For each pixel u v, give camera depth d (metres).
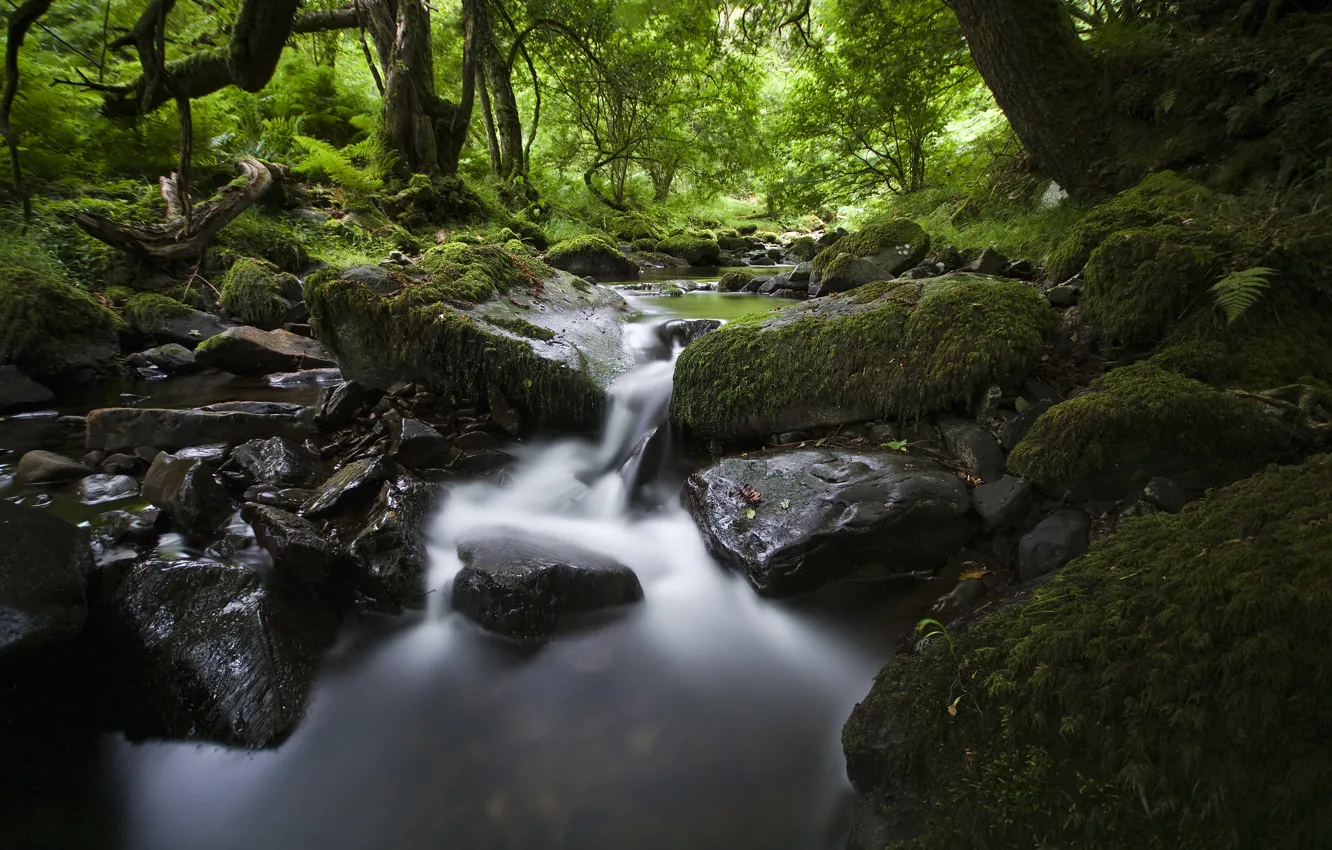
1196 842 1.30
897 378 3.44
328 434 4.29
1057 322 3.80
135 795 2.11
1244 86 5.29
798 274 8.16
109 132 7.74
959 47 10.24
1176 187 4.53
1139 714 1.42
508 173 14.78
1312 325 3.16
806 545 2.80
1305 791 1.23
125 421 4.00
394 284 4.59
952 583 2.84
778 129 14.16
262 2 3.02
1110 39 6.31
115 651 2.49
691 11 13.29
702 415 3.91
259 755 2.22
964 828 1.53
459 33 14.55
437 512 3.30
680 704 2.49
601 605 2.87
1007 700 1.63
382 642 2.75
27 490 3.46
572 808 2.09
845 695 2.49
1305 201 4.06
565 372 4.28
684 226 18.66
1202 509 1.91
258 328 6.32
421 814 2.08
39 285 5.26
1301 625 1.33
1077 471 2.75
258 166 8.08
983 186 8.57
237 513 3.26
